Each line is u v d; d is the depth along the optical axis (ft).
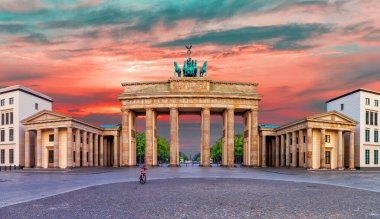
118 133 379.35
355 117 350.23
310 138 306.35
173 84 344.90
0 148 349.61
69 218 69.82
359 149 341.41
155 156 363.97
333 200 96.63
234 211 77.71
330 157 330.34
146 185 142.51
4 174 226.99
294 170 276.82
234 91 353.51
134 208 81.82
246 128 374.02
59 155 323.16
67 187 135.03
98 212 76.54
